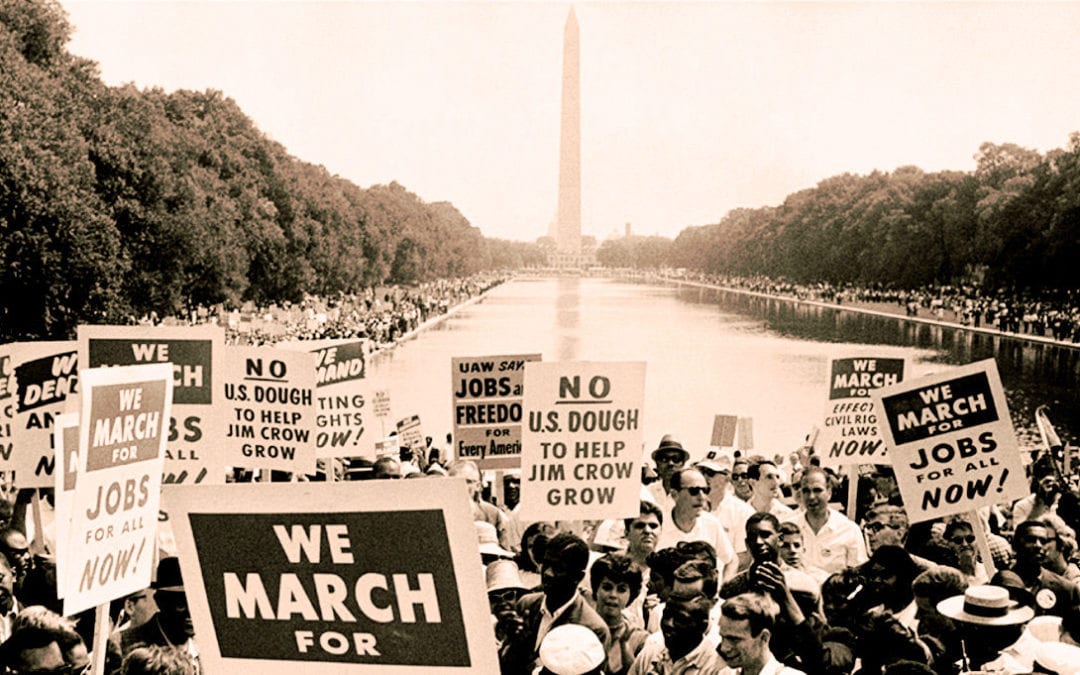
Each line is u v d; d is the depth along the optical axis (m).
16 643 7.14
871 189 165.50
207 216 65.69
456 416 14.94
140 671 6.75
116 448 7.35
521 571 11.20
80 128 53.41
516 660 8.26
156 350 11.44
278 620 4.95
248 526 4.89
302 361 13.51
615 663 8.72
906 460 11.20
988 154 121.62
